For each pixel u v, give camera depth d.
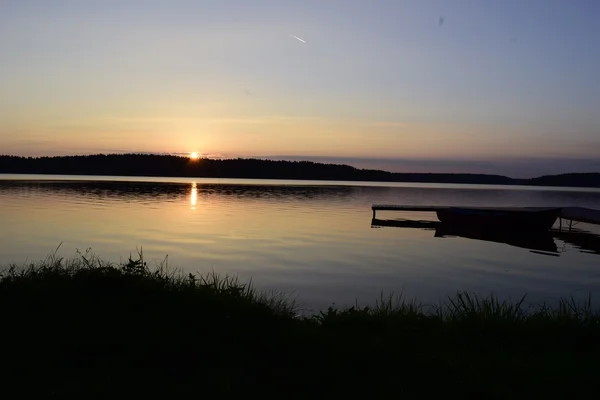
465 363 5.45
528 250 22.30
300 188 95.56
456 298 12.34
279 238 24.23
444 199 68.25
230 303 6.84
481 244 24.12
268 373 5.01
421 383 4.96
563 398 4.77
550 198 84.19
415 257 19.38
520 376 5.19
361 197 66.88
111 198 51.53
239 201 52.44
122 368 4.98
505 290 13.61
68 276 7.48
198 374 4.93
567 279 15.42
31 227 26.28
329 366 5.21
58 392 4.50
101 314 6.12
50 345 5.38
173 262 17.00
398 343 6.02
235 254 19.00
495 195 90.81
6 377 4.74
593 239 27.27
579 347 6.13
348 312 7.60
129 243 21.34
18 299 6.47
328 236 25.62
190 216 34.91
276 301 9.80
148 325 5.92
